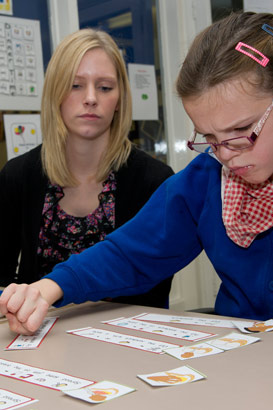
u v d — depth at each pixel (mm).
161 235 1179
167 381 681
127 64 2734
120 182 1644
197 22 2877
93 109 1549
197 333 915
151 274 1197
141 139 2799
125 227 1211
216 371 716
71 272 1112
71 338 924
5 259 1781
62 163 1616
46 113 1610
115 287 1160
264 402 608
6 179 1715
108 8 2645
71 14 2422
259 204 1062
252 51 845
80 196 1675
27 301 962
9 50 2246
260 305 1098
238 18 936
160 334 918
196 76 852
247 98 819
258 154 857
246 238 1078
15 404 639
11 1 2250
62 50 1563
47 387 689
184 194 1180
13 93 2264
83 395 649
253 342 834
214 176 1173
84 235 1624
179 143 2955
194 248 1232
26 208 1675
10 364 794
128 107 1663
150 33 2852
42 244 1651
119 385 680
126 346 856
